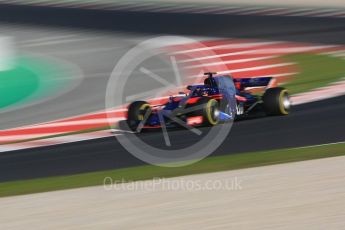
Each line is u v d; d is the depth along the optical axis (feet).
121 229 83.61
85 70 241.14
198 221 85.05
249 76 225.35
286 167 112.06
